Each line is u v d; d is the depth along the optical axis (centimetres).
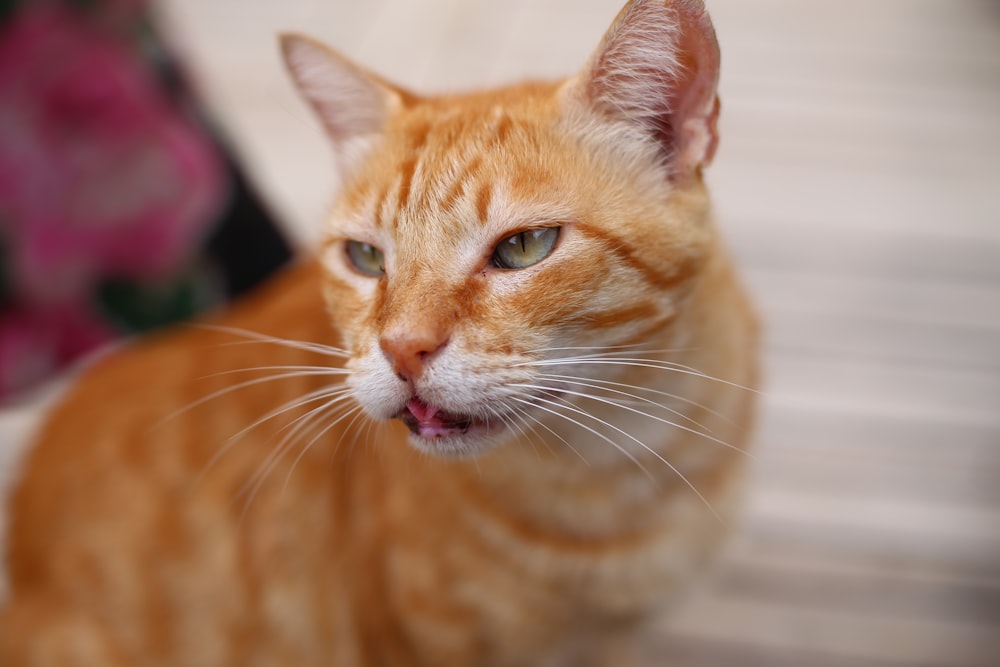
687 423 44
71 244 56
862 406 66
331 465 47
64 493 50
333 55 43
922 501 62
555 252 39
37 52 54
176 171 57
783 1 112
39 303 57
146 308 59
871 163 88
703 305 43
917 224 81
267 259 62
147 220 57
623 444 44
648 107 41
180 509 49
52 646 50
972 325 72
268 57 99
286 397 48
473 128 41
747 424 47
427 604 46
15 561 52
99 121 55
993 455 63
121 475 50
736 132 92
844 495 62
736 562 59
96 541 49
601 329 40
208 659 50
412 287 39
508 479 44
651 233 40
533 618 47
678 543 47
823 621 57
